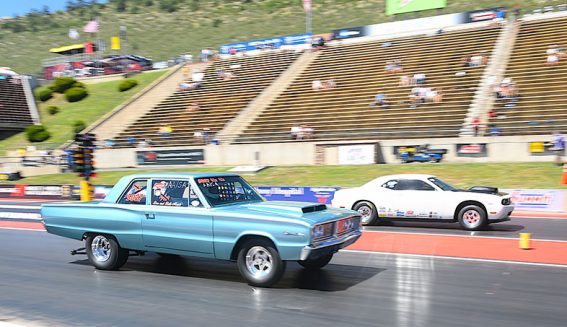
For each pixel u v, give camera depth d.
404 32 44.31
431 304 6.05
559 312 5.70
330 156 27.53
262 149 30.12
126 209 7.87
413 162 25.86
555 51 31.64
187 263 8.63
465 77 32.16
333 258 8.94
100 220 8.12
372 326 5.29
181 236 7.37
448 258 8.79
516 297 6.30
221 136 33.50
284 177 25.53
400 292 6.61
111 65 57.34
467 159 24.78
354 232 7.60
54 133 42.94
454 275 7.51
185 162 32.38
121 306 6.16
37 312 5.96
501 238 10.95
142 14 166.88
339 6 127.00
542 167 21.33
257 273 6.95
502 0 92.06
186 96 43.19
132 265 8.54
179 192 7.58
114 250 8.05
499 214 12.14
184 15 156.50
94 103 48.19
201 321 5.53
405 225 13.70
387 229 12.84
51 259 9.30
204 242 7.18
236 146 30.94
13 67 119.75
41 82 55.47
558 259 8.57
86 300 6.45
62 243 11.16
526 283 6.98
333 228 6.99
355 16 113.31
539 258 8.67
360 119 31.06
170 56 114.44
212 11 155.12
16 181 32.50
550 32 35.25
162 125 38.12
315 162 28.00
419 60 36.97
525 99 27.67
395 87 33.75
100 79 54.75
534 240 10.66
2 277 7.88
